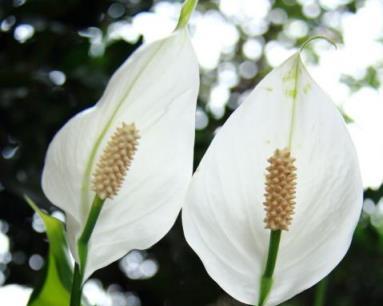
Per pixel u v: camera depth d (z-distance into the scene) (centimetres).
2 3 113
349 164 64
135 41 117
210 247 63
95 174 61
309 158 64
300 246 64
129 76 62
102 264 63
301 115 64
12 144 110
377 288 133
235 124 64
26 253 115
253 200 64
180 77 63
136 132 61
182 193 64
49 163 61
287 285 63
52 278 68
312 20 232
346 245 63
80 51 115
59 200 61
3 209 112
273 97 64
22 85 108
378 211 142
